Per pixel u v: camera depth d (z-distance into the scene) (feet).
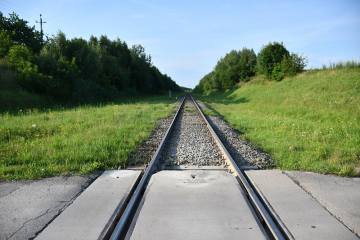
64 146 22.03
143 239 8.77
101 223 9.98
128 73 146.82
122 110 52.70
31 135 27.02
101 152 19.58
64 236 9.13
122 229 9.51
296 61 90.12
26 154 19.49
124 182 14.32
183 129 32.99
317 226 9.65
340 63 76.48
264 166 17.71
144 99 124.16
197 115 49.75
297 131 29.45
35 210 11.23
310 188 13.39
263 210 10.53
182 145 23.72
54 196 12.68
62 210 11.22
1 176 15.29
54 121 34.58
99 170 16.79
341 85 55.98
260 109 60.13
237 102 89.66
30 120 35.04
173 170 16.58
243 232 9.13
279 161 18.62
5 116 38.63
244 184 13.52
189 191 12.85
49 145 21.93
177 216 10.31
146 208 11.00
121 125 32.32
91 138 24.45
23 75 60.08
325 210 10.93
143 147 22.84
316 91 59.67
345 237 8.96
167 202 11.59
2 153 19.53
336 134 27.07
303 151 21.30
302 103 55.36
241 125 35.37
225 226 9.53
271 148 22.06
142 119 39.93
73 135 25.94
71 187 13.82
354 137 25.09
